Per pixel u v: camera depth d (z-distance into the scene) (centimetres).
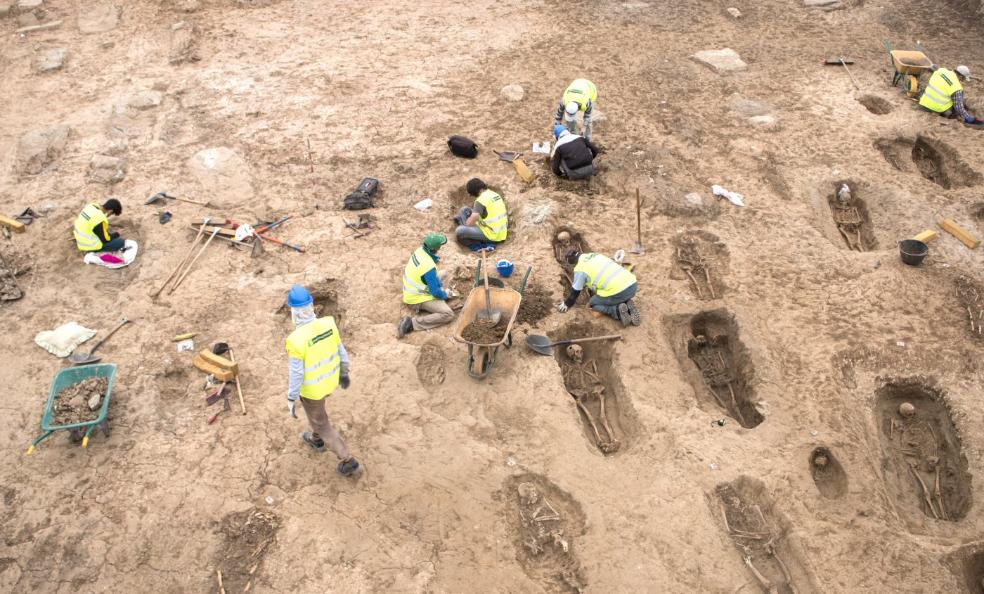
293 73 1378
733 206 1066
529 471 718
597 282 845
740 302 906
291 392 627
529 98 1318
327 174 1122
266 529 662
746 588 632
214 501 683
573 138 1088
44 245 986
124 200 1061
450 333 857
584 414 805
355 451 729
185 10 1568
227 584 625
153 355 823
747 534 674
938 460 762
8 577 630
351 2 1647
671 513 683
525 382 801
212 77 1359
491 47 1482
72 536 657
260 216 1038
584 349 875
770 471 716
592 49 1477
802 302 907
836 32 1541
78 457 719
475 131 1230
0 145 1180
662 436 751
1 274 931
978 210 1065
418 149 1183
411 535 663
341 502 686
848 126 1243
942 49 1470
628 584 632
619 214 1053
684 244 1007
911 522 697
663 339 860
